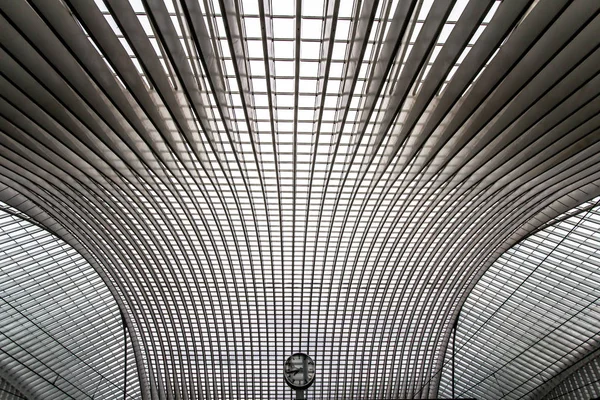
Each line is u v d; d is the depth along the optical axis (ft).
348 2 47.85
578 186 79.36
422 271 123.95
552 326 134.62
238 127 74.23
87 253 116.26
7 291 118.42
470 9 37.76
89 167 72.69
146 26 47.50
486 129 58.18
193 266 124.88
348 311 144.97
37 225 102.53
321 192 96.48
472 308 149.69
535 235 112.06
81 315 135.85
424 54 43.65
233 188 92.53
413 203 100.48
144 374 151.84
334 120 71.61
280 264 126.52
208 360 154.30
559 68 41.32
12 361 130.41
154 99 56.13
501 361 155.74
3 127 54.75
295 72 57.82
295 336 153.28
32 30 36.94
